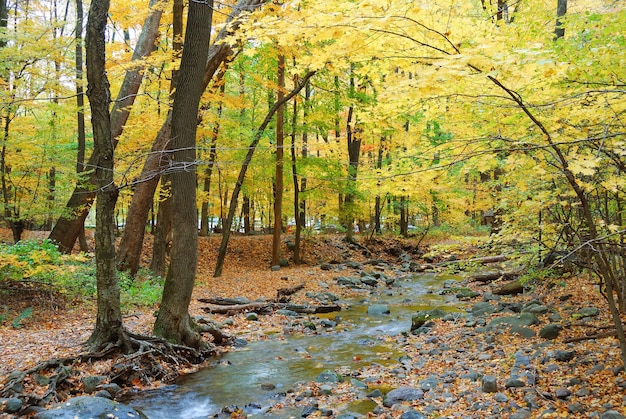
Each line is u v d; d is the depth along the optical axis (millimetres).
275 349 9391
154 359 7688
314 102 18688
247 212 27719
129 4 15359
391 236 28688
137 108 16219
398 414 5832
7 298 10484
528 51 4090
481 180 12344
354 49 4660
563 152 5156
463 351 8203
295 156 20641
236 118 19719
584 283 10672
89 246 18438
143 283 13578
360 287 16844
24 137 13242
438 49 4207
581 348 6957
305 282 16984
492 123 5266
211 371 8031
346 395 6727
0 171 13516
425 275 19953
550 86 4820
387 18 3920
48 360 6988
